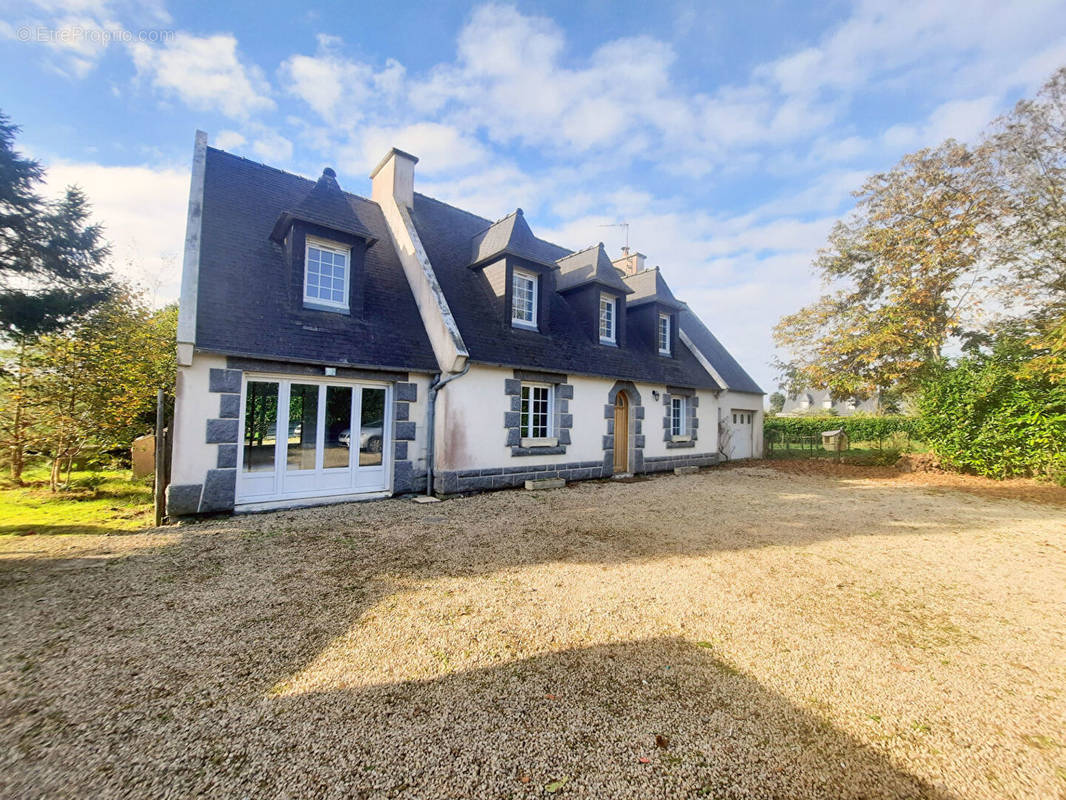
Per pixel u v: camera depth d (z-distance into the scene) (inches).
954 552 229.6
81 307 349.7
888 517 310.2
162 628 136.3
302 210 316.5
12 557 198.7
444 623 142.3
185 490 258.4
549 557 207.9
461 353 335.9
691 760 85.9
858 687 111.8
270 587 168.1
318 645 127.6
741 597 167.3
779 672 118.0
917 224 606.5
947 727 97.1
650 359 543.8
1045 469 458.0
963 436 504.4
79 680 109.4
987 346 589.9
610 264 519.8
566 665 119.3
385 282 387.5
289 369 291.3
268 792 76.7
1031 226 574.2
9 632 132.3
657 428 533.0
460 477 354.6
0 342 341.7
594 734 93.0
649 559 208.7
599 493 376.8
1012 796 77.7
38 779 78.7
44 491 373.1
